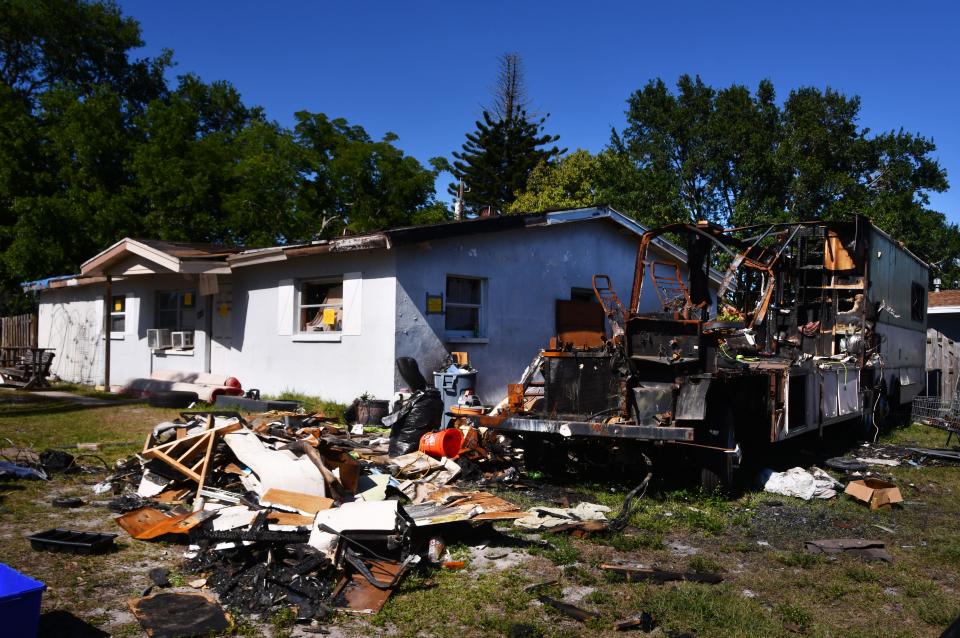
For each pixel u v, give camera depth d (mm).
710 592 4293
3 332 21578
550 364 7484
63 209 23391
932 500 7168
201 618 3730
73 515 5633
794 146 30422
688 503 6719
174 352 15055
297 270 12375
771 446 9469
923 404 12125
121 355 16547
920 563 5098
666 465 7566
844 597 4367
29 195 24781
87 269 15391
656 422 6652
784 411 7434
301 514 4930
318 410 11078
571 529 5539
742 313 10266
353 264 11367
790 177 30672
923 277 14898
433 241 11305
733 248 9430
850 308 10688
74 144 25172
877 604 4273
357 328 11258
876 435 11133
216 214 27266
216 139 28719
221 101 36000
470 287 12234
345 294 11500
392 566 4422
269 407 10977
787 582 4609
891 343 12125
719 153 31172
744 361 8305
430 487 6535
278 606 3924
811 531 5898
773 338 10320
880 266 11219
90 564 4543
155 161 25297
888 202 31109
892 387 12227
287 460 5664
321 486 5457
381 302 10898
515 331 12758
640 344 6918
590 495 6941
